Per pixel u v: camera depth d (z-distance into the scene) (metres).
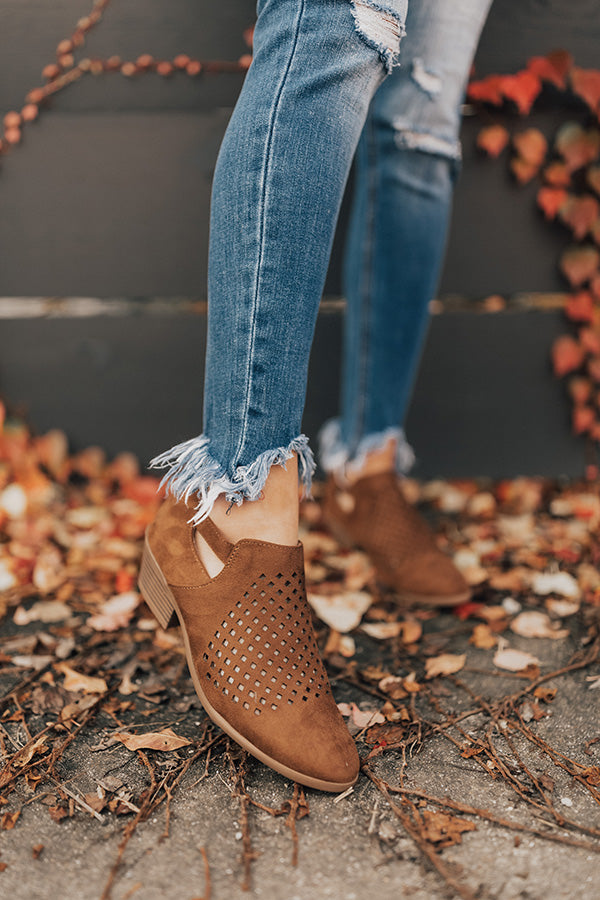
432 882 0.72
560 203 1.69
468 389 1.82
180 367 1.81
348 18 0.80
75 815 0.80
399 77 1.19
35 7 1.58
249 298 0.81
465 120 1.65
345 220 1.67
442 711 0.99
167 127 1.66
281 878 0.72
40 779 0.86
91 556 1.48
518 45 1.59
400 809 0.81
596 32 1.59
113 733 0.94
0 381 1.79
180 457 0.88
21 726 0.95
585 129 1.65
